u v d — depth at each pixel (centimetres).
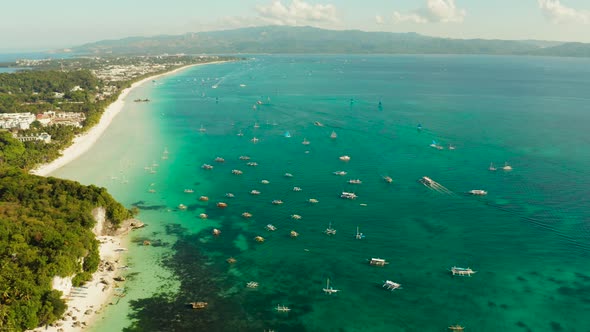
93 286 14538
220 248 17300
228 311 13525
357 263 16225
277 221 19625
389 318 13288
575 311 13575
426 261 16288
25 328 12050
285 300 14100
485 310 13650
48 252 14050
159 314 13275
